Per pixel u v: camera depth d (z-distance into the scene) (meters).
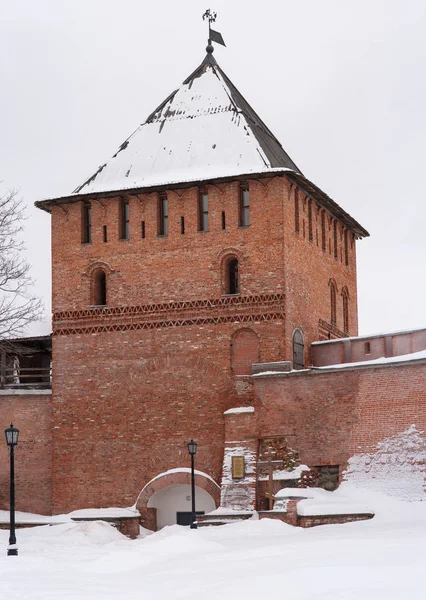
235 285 45.00
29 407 46.62
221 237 44.59
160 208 46.12
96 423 45.25
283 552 25.72
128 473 44.38
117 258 46.12
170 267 45.19
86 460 45.09
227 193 44.81
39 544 33.81
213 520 39.44
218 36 52.44
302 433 39.97
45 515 45.62
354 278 53.78
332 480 39.09
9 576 23.44
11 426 31.42
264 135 49.56
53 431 45.78
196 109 48.69
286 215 44.31
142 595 19.67
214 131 47.28
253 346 43.56
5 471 46.34
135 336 45.28
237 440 41.41
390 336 43.47
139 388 44.84
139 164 47.28
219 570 23.06
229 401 43.34
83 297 46.44
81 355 46.03
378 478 37.59
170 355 44.59
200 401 43.81
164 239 45.47
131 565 25.64
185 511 43.84
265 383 41.22
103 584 21.66
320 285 48.25
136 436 44.53
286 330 43.22
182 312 44.69
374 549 24.34
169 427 44.09
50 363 54.25
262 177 44.16
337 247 51.28
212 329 44.12
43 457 46.06
